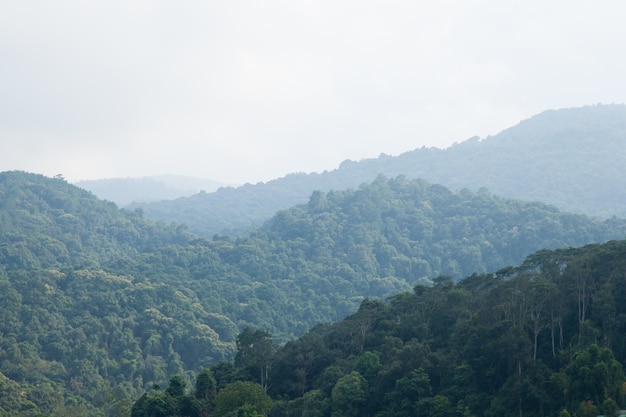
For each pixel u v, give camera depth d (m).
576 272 147.00
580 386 124.94
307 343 172.25
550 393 131.25
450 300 168.12
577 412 122.62
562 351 138.12
